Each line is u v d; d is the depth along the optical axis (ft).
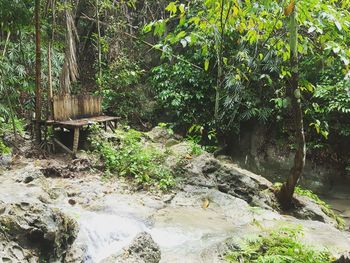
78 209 16.25
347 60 14.33
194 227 15.74
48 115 23.77
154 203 18.17
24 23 20.75
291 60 15.87
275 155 33.24
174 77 35.73
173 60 36.81
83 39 39.86
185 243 14.11
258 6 14.78
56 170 19.90
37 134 22.40
